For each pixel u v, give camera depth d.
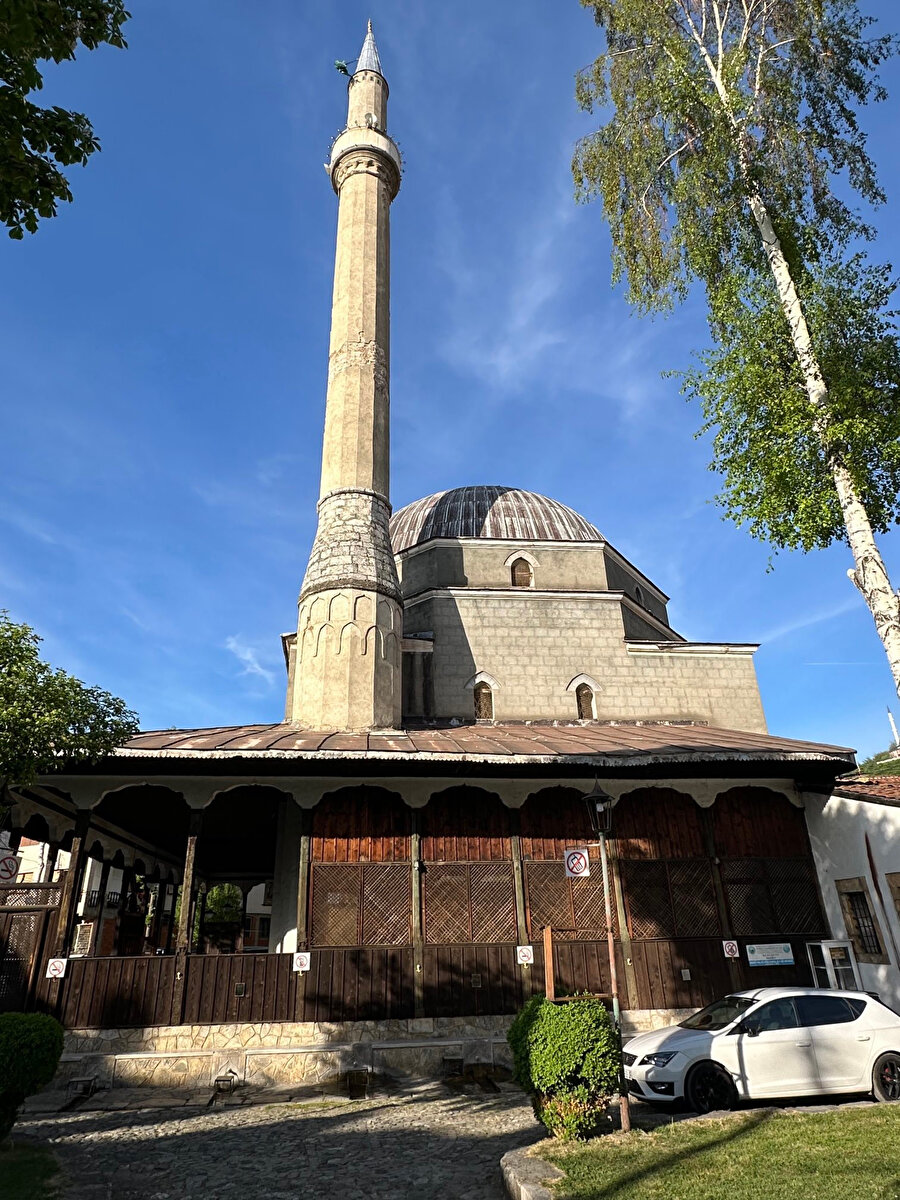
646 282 16.91
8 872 13.81
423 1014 14.41
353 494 22.53
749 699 24.67
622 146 17.31
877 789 15.86
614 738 18.70
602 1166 7.35
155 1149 9.45
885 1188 6.35
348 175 28.12
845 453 13.30
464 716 23.25
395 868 15.40
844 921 15.73
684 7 17.88
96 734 11.95
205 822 19.95
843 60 16.38
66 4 6.34
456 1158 8.75
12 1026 9.30
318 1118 10.87
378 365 24.88
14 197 6.61
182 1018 13.77
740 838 16.78
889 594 12.16
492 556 26.25
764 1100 10.20
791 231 15.83
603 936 15.52
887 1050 10.34
